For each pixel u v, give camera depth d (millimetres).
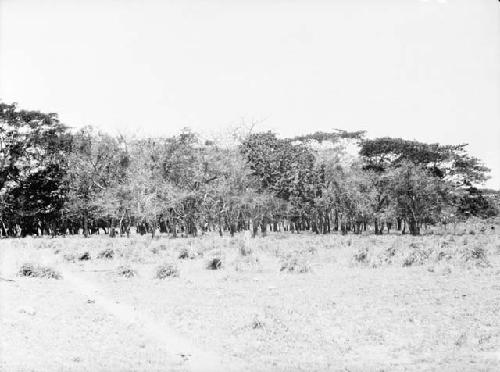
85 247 39062
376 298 16828
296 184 73438
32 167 68812
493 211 80250
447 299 16578
